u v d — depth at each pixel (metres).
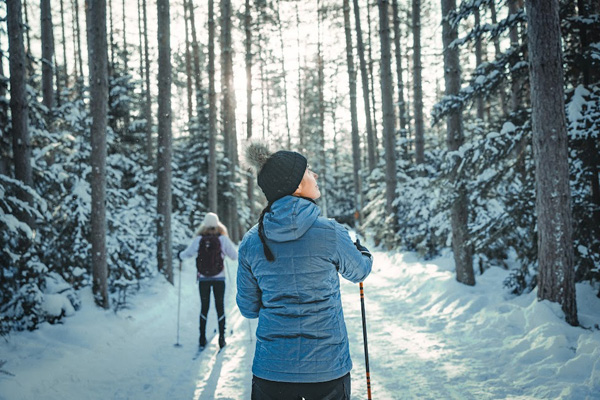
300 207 1.80
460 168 6.52
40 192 7.29
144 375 4.61
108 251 8.28
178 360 5.14
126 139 13.97
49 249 7.35
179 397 4.04
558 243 5.08
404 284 9.30
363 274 1.92
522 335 4.98
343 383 1.77
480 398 3.69
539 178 5.19
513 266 9.27
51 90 11.98
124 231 9.38
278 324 1.77
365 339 2.43
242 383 4.35
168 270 9.76
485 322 5.70
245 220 25.56
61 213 7.98
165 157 9.95
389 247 14.34
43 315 5.72
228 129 21.31
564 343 4.40
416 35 14.41
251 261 1.88
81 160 9.26
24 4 18.50
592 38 5.92
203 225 5.96
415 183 12.40
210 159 16.16
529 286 6.50
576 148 5.86
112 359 4.98
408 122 21.23
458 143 7.86
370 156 19.39
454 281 7.78
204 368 4.84
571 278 5.08
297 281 1.76
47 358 4.63
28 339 5.15
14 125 6.27
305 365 1.71
